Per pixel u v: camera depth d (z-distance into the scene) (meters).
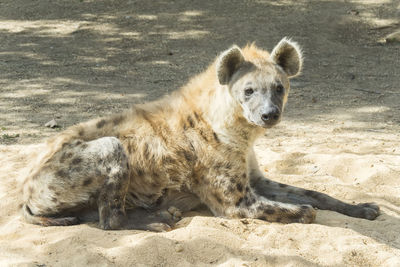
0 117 12.09
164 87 14.32
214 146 6.60
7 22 19.48
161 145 6.71
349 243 5.88
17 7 20.81
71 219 6.51
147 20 19.48
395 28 18.70
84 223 6.63
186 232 6.02
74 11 20.39
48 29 18.84
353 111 12.64
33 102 13.11
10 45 17.48
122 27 18.98
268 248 5.81
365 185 8.09
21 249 5.86
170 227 6.39
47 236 6.12
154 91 13.99
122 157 6.32
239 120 6.52
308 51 17.14
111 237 6.09
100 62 16.27
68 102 13.13
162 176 6.73
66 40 17.94
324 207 7.12
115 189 6.31
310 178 8.27
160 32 18.55
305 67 16.03
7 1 21.39
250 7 20.41
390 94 13.86
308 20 19.22
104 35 18.36
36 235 6.16
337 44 17.80
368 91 14.12
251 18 19.39
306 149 9.87
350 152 9.66
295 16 19.52
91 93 13.78
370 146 10.10
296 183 8.05
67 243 5.89
